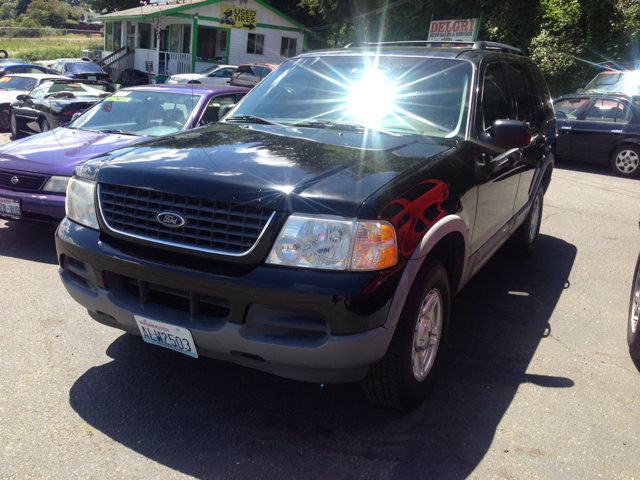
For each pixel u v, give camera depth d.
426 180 2.64
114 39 31.88
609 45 18.56
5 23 83.88
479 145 3.31
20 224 5.90
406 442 2.63
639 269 3.55
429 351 2.90
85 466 2.38
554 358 3.54
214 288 2.33
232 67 22.33
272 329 2.33
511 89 4.22
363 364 2.37
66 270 2.87
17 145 5.43
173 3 26.64
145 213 2.51
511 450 2.60
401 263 2.39
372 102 3.59
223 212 2.33
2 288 4.19
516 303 4.42
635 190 9.76
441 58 3.72
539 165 4.90
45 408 2.76
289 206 2.27
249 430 2.68
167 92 6.31
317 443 2.60
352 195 2.31
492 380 3.23
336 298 2.21
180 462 2.43
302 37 27.89
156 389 2.98
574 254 5.81
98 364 3.21
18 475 2.30
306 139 3.05
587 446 2.65
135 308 2.59
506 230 4.21
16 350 3.30
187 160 2.63
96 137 5.65
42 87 11.27
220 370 3.21
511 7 19.73
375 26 24.38
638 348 3.38
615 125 11.24
